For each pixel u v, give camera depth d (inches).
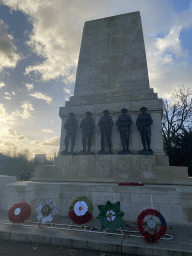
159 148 486.9
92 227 274.5
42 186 385.1
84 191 362.3
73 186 370.6
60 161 493.0
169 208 321.1
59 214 362.9
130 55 622.2
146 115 484.4
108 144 491.2
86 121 520.7
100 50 663.1
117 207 261.1
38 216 283.7
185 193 320.8
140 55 610.5
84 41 694.5
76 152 547.5
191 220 307.0
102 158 465.1
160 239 235.6
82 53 680.4
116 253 216.7
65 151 511.5
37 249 226.2
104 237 240.7
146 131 471.5
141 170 434.6
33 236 249.6
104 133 530.9
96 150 534.9
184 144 820.0
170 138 1067.9
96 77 633.0
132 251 213.3
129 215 331.6
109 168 453.7
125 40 645.9
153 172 427.8
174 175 420.5
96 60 655.1
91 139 547.5
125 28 660.7
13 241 252.5
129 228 282.8
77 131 564.7
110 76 619.2
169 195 326.0
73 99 617.6
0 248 230.4
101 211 261.9
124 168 445.1
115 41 656.4
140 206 331.9
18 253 216.5
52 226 284.8
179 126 1132.5
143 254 209.3
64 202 366.9
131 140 514.0
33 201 380.5
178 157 800.3
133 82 587.8
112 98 561.3
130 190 343.3
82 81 644.1
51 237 242.5
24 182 456.1
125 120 490.0
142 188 339.3
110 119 509.0
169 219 316.2
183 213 313.1
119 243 220.5
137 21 653.9
